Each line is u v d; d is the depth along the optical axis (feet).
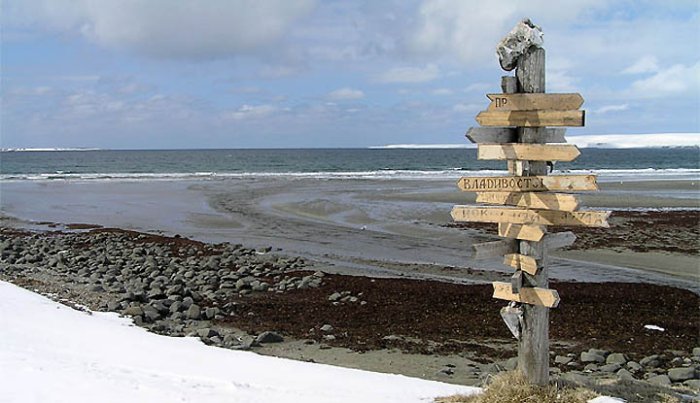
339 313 51.78
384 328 47.32
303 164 367.66
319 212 119.03
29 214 121.60
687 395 27.17
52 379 27.73
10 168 316.81
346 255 80.48
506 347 42.47
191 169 307.58
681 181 196.85
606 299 55.31
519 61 22.94
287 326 47.93
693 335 45.06
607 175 239.30
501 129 23.40
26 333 36.78
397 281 63.93
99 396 25.67
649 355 40.60
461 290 59.21
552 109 22.26
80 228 105.50
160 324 46.52
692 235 91.97
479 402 23.54
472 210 23.94
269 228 102.42
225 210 123.95
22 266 72.38
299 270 71.10
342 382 29.37
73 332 38.52
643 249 82.58
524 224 22.77
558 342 43.55
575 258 77.87
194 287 62.75
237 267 73.61
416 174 235.20
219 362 33.32
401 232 97.19
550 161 23.08
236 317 50.67
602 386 25.57
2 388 26.37
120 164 367.86
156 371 30.42
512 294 23.30
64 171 287.48
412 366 38.50
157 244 88.38
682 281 66.13
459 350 41.91
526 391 23.00
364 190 159.63
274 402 25.34
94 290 58.03
